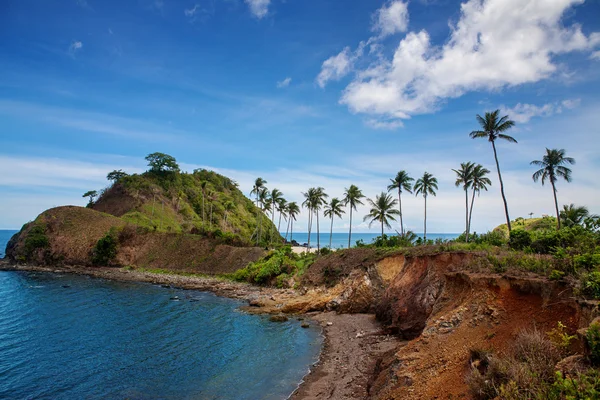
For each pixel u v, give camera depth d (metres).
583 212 38.66
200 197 136.38
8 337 30.52
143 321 36.56
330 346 28.53
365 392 18.80
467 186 51.47
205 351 27.48
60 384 21.31
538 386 9.34
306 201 80.81
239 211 147.00
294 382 21.69
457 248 27.50
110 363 24.75
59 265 81.56
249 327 34.72
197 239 82.81
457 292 19.05
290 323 36.28
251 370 23.69
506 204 40.56
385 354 21.38
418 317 26.44
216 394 20.12
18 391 20.36
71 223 90.75
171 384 21.45
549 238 22.20
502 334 13.63
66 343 29.00
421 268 29.56
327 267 49.78
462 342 14.86
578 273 12.80
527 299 14.19
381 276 39.34
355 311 39.12
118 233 85.88
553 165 45.72
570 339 10.75
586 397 7.59
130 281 65.75
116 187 122.06
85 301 46.41
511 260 17.66
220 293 54.09
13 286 57.47
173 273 73.69
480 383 10.99
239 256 72.94
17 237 92.50
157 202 119.19
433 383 13.54
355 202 68.69
